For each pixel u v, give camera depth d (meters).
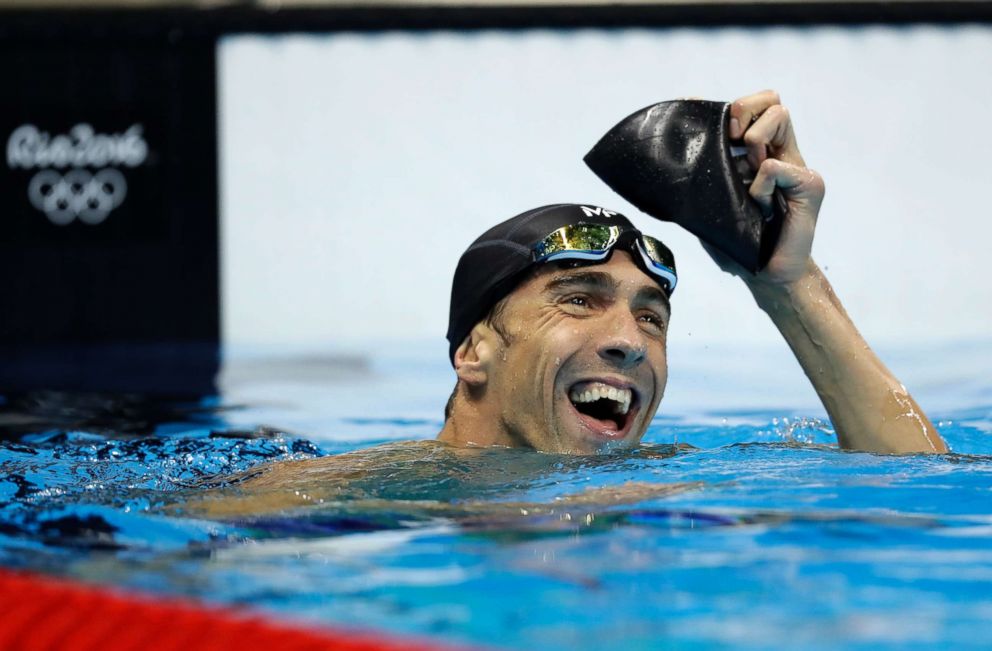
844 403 9.38
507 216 21.36
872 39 21.31
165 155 21.89
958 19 21.20
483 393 9.26
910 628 4.93
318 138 22.02
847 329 9.46
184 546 6.57
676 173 8.84
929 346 18.72
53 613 5.17
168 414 14.16
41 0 23.30
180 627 5.03
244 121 22.08
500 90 21.94
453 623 5.08
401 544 6.50
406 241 21.61
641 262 9.02
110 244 21.88
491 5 22.06
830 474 8.18
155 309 21.80
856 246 20.55
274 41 22.17
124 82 21.97
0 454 10.22
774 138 9.27
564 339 8.60
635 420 8.90
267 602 5.45
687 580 5.66
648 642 4.79
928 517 6.95
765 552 6.17
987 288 20.25
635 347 8.46
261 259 21.78
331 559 6.20
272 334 21.66
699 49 21.64
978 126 20.92
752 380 16.27
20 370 18.31
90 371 18.11
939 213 20.66
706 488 7.74
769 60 21.48
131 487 8.38
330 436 12.39
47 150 21.97
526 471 8.27
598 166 9.18
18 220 21.95
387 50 22.12
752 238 8.85
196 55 22.09
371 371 17.75
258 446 10.76
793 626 4.98
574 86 21.83
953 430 11.73
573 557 6.13
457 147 21.84
